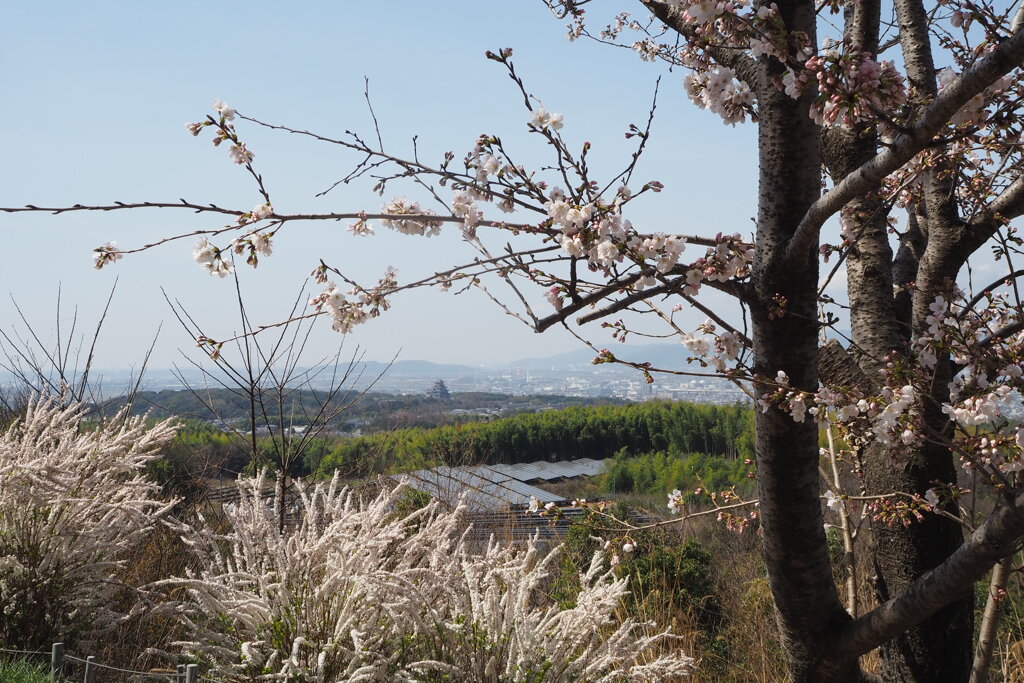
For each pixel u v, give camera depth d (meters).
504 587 3.66
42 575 3.90
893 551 2.94
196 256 2.29
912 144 1.87
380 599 3.34
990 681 4.30
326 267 2.32
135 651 4.11
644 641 3.37
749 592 6.81
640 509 9.56
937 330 2.48
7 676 3.19
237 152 2.29
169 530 5.28
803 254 2.26
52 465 3.99
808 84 1.97
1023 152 2.69
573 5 3.10
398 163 2.46
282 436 5.89
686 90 2.65
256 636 3.32
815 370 2.41
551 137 2.31
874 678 2.77
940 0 3.15
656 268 2.21
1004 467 2.38
